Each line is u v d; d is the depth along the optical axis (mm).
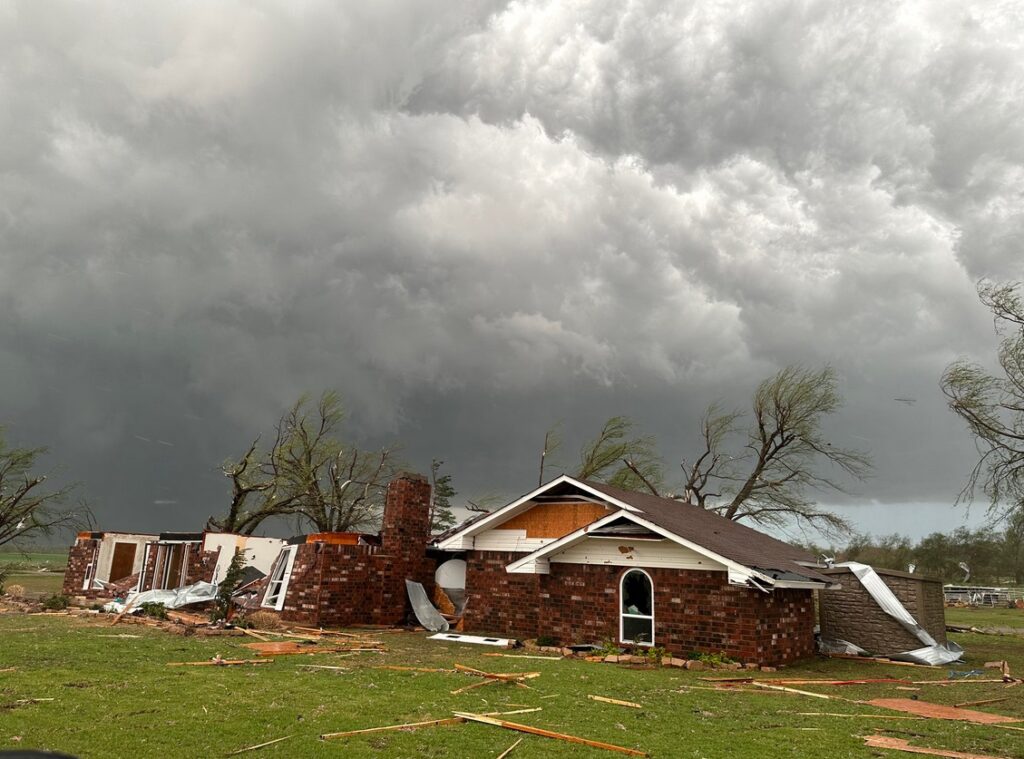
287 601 23922
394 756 7352
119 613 21266
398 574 25375
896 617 20344
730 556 16422
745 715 10453
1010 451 24188
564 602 19406
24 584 39594
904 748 8539
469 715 9133
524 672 13797
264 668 12781
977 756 8180
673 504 24844
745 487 40188
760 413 39719
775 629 17312
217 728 8172
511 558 22391
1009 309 24312
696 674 14922
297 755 7273
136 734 7785
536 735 8469
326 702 9812
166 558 31203
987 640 27547
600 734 8703
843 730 9555
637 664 16328
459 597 26141
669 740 8602
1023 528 24469
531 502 22344
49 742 7348
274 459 41750
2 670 11289
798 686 13797
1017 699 12938
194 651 14500
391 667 13547
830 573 21734
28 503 41281
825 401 38562
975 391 24500
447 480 52969
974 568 73125
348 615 23609
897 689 14047
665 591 17844
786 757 8016
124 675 11297
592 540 19266
